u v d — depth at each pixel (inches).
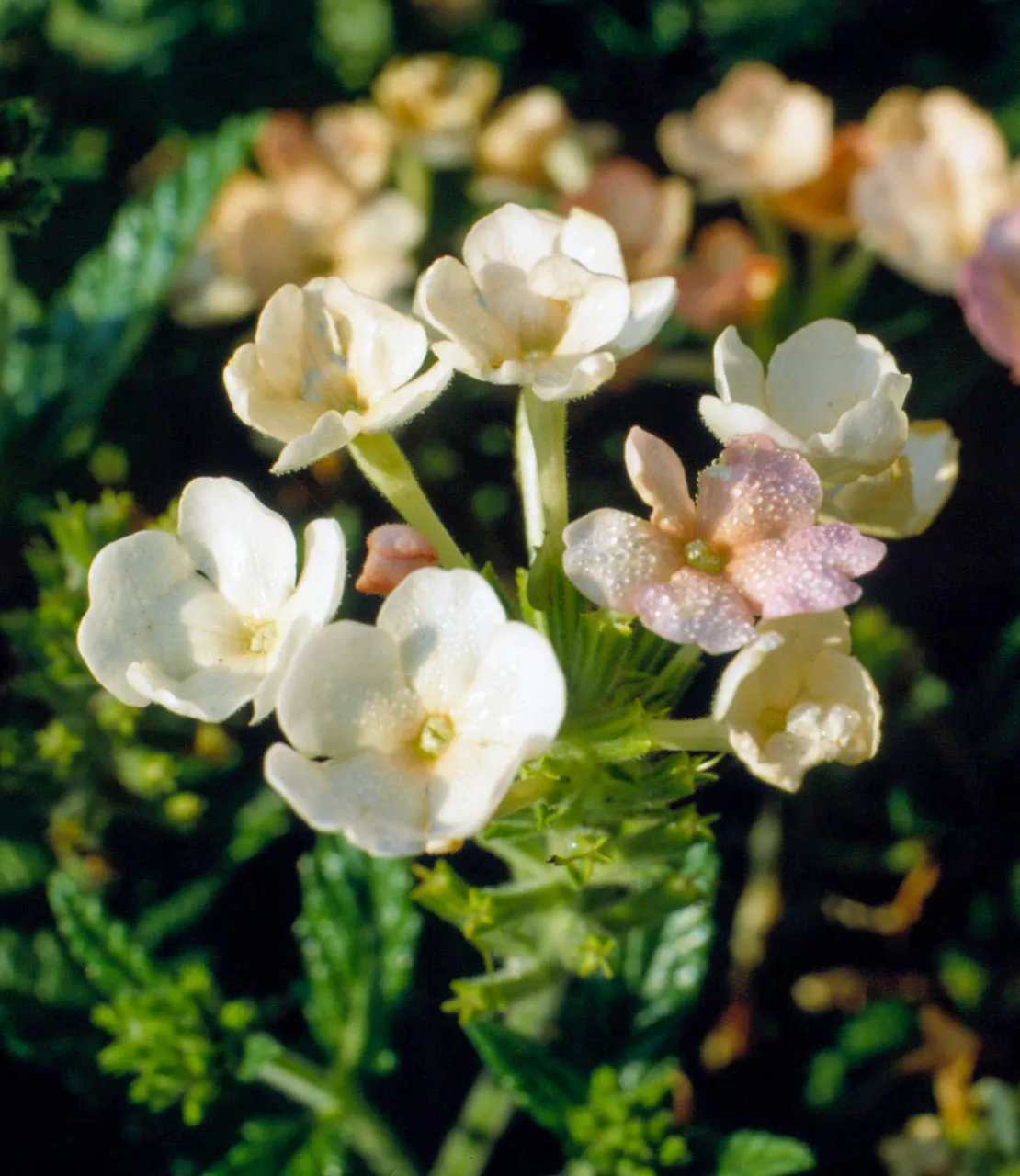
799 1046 10.2
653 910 8.4
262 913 10.1
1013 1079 10.1
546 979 8.5
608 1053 9.2
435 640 7.4
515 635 7.4
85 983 9.7
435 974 10.0
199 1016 9.2
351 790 7.3
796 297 12.5
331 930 9.4
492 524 11.4
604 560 7.5
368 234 12.4
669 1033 9.2
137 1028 9.1
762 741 7.6
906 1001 10.2
